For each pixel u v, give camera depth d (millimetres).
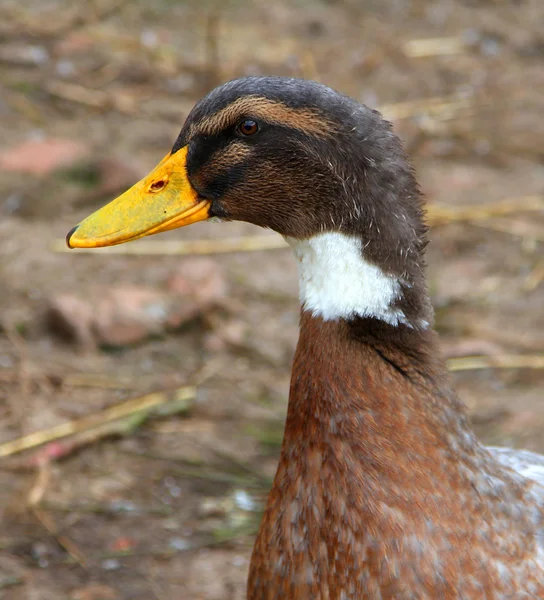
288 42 17375
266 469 9227
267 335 11008
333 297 5523
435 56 17500
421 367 5547
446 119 15711
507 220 13344
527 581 5441
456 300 11773
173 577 8039
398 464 5344
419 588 5273
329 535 5402
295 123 5535
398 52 17438
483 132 15438
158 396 9992
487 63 17453
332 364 5477
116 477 9055
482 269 12391
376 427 5383
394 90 16375
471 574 5324
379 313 5477
